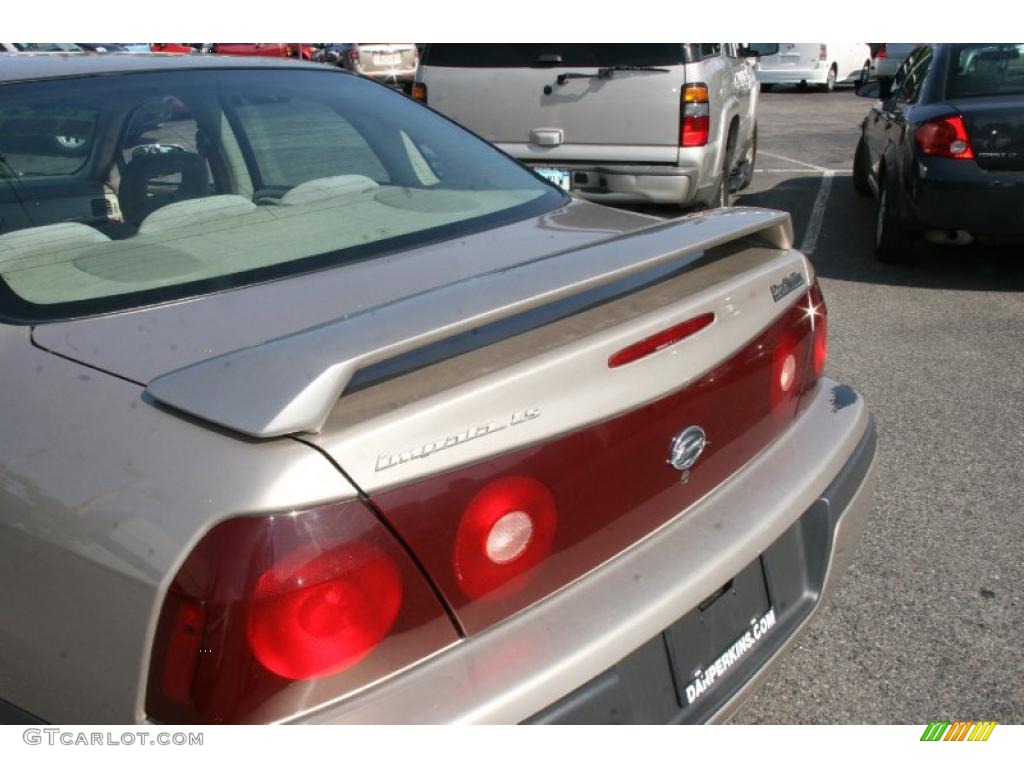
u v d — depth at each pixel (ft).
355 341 4.29
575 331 5.08
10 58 7.67
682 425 5.52
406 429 4.27
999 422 12.73
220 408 4.16
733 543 5.61
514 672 4.53
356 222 7.01
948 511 10.40
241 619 3.96
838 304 18.31
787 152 38.63
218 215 6.91
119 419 4.54
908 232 20.15
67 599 4.37
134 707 4.20
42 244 6.17
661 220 7.78
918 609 8.68
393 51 54.03
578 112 19.99
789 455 6.51
